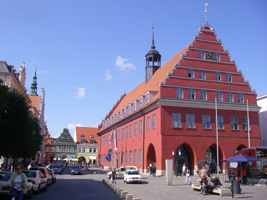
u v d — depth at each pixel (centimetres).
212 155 4728
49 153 10875
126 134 6044
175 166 4281
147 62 6181
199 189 2239
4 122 2480
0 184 1531
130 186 2748
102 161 8656
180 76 4494
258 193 2198
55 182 3152
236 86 4784
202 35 4784
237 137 4584
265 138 5431
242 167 3078
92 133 11731
